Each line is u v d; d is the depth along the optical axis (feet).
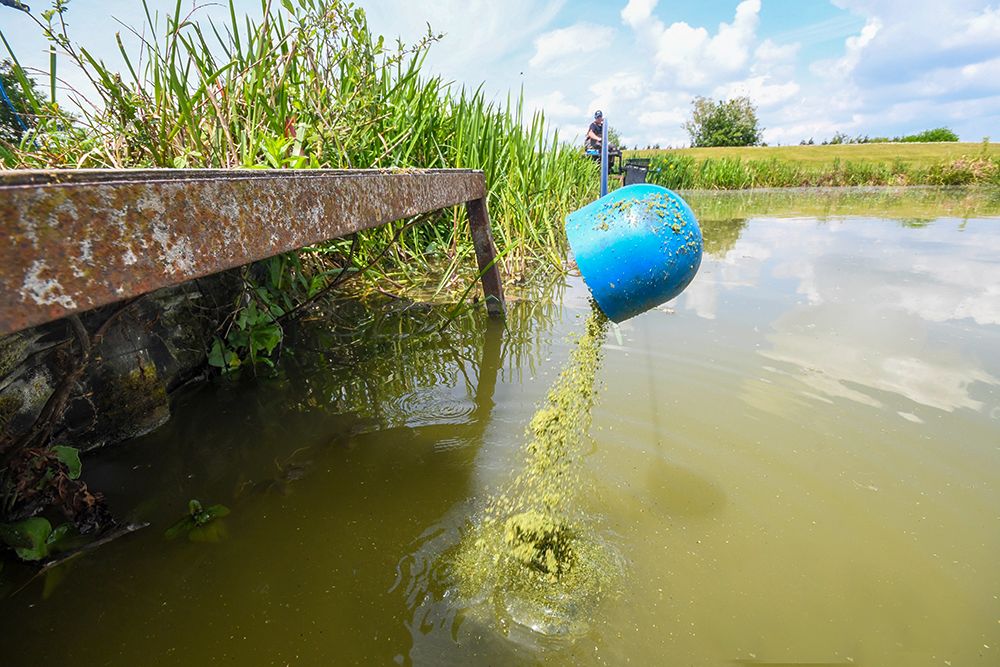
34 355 4.59
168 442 5.59
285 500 4.82
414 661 3.38
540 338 8.86
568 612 3.75
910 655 3.42
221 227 2.62
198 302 6.75
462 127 12.09
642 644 3.54
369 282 10.63
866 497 4.82
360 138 9.79
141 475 5.05
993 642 3.49
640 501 4.89
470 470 5.35
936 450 5.38
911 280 11.54
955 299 10.01
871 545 4.31
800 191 49.52
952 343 7.92
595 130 24.84
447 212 12.47
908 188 50.24
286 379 7.15
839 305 9.93
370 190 4.64
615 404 6.54
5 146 5.45
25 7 4.96
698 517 4.69
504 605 3.82
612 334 8.79
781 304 10.16
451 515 4.69
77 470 4.32
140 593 3.80
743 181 55.77
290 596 3.83
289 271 8.64
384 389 7.04
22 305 1.71
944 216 23.94
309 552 4.24
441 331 9.12
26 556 3.91
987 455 5.27
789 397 6.55
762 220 24.06
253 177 2.92
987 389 6.50
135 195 2.10
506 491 5.04
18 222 1.68
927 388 6.59
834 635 3.58
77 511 4.24
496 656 3.44
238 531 4.42
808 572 4.09
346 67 9.26
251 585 3.91
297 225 3.38
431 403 6.68
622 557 4.27
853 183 55.77
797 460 5.36
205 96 7.34
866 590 3.92
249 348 7.29
